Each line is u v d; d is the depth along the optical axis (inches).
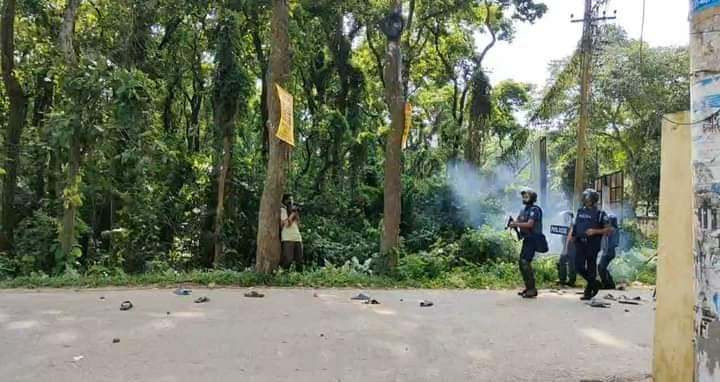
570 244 490.9
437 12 891.4
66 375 201.9
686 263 185.8
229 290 415.5
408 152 974.4
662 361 193.6
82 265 636.1
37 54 692.1
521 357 239.8
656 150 1141.1
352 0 716.0
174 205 740.0
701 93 112.7
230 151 713.0
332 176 846.5
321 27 826.8
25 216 687.7
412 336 272.8
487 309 353.4
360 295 387.9
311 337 265.3
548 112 930.1
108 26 696.4
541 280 515.2
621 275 526.9
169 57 786.8
